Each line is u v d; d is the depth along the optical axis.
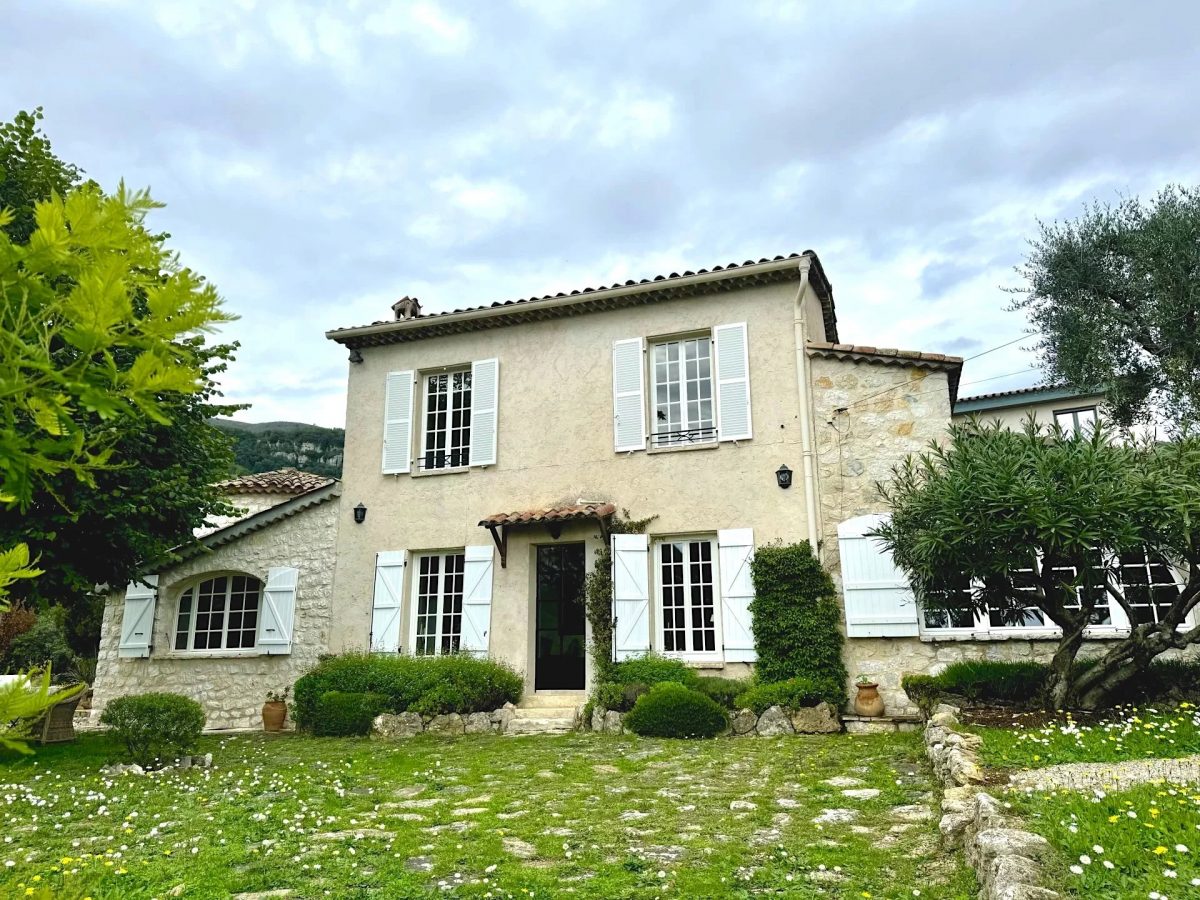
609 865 4.47
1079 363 11.37
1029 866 3.36
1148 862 3.37
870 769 6.88
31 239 1.29
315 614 12.73
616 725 9.72
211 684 12.85
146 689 13.13
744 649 10.54
